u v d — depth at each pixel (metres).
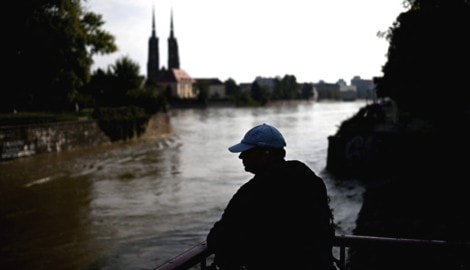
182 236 15.03
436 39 22.55
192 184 24.55
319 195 2.31
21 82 37.69
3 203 20.38
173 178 26.58
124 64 61.59
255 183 2.29
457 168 21.27
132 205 19.69
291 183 2.26
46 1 37.09
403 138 25.25
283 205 2.19
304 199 2.23
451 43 22.19
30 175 27.91
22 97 39.97
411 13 24.19
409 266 3.79
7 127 34.12
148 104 58.50
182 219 17.19
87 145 44.06
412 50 23.95
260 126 2.51
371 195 19.58
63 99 41.31
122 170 29.91
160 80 184.38
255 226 2.18
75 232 15.62
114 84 60.91
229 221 2.22
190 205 19.50
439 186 18.64
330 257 2.27
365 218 15.49
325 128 70.56
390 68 27.55
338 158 27.52
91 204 20.02
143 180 26.03
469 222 13.47
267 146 2.41
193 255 2.38
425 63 23.38
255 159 2.46
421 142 24.59
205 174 27.89
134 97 58.78
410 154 24.94
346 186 22.98
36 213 18.50
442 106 24.64
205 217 17.44
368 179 24.36
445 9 22.20
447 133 24.05
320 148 42.72
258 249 2.17
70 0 38.53
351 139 27.02
